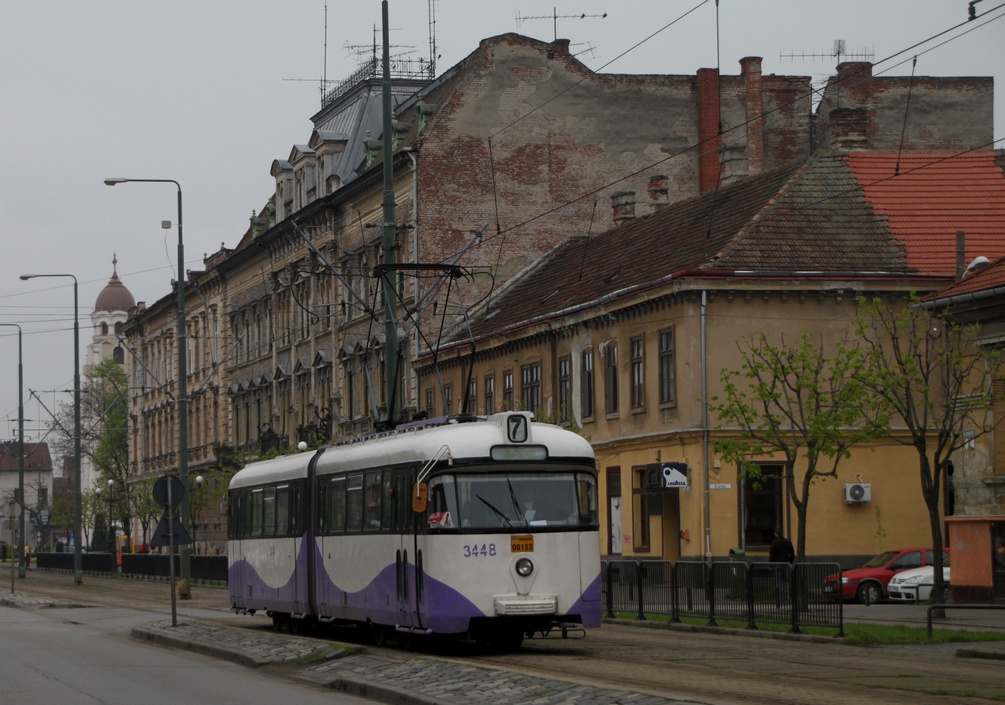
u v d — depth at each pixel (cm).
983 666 2009
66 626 3394
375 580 2428
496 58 5716
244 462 7525
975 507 3238
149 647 2662
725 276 3997
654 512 4228
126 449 11544
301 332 7119
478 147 5672
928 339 3241
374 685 1734
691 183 5809
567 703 1477
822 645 2417
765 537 4000
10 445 11131
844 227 4184
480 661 2084
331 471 2680
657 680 1795
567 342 4806
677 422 4078
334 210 6481
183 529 3036
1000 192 4338
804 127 5941
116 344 18925
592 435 4622
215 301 8706
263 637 2516
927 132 5834
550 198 5716
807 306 4047
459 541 2192
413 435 2355
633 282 4431
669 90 5841
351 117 6969
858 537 4012
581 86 5769
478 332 5425
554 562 2222
